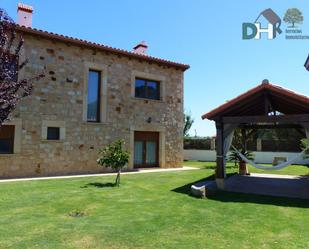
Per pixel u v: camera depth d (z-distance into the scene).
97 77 15.80
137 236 5.23
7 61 5.29
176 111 18.89
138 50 19.38
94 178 12.88
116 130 16.02
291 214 6.97
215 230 5.66
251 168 18.50
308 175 14.42
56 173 13.86
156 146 18.14
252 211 7.24
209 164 22.09
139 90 17.45
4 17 5.31
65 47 14.40
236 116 10.52
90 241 4.95
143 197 8.90
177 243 4.91
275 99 10.43
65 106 14.26
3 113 5.14
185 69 19.44
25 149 13.02
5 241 4.87
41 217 6.44
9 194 8.84
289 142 23.97
